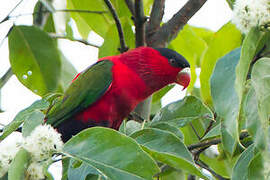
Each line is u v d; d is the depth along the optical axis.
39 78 7.35
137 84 8.69
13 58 7.20
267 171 4.95
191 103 7.20
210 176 7.61
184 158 5.61
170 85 10.10
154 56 8.80
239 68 4.71
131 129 7.25
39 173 4.90
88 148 5.14
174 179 8.47
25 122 6.14
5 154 4.98
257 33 5.16
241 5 5.19
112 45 9.71
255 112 4.80
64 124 8.76
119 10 10.33
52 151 5.01
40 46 7.16
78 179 5.80
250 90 4.91
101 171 5.04
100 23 10.28
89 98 8.57
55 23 9.98
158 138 5.87
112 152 5.10
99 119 8.73
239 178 5.69
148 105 9.49
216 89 5.03
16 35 7.10
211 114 7.07
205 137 6.87
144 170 5.03
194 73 10.63
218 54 8.73
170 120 7.20
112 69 8.66
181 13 9.66
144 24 8.88
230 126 4.77
